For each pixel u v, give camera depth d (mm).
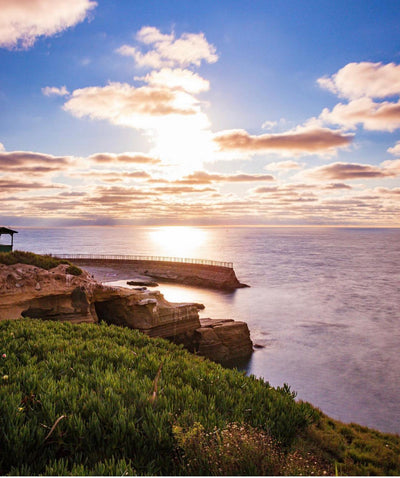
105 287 28500
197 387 9672
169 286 81500
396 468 8367
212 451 5742
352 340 38438
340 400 23875
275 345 36688
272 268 117000
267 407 9016
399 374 28703
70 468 5672
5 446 5773
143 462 5926
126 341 15008
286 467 5793
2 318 22234
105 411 6902
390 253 192500
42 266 28750
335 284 83438
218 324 34062
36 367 9656
